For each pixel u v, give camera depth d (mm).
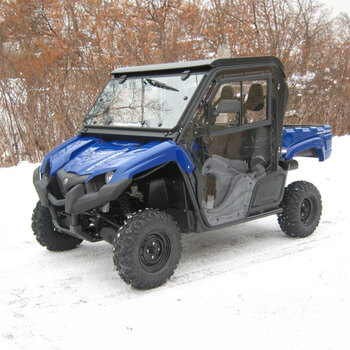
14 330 3576
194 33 10977
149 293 4152
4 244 5465
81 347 3324
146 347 3283
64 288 4316
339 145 10461
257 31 11305
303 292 3973
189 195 4438
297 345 3203
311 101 12016
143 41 10398
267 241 5422
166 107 4574
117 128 4855
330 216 6188
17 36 10398
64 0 10578
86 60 9875
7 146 9203
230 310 3730
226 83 4578
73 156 4719
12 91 9453
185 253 5121
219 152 4625
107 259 5012
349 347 3164
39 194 4672
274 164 5117
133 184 4543
